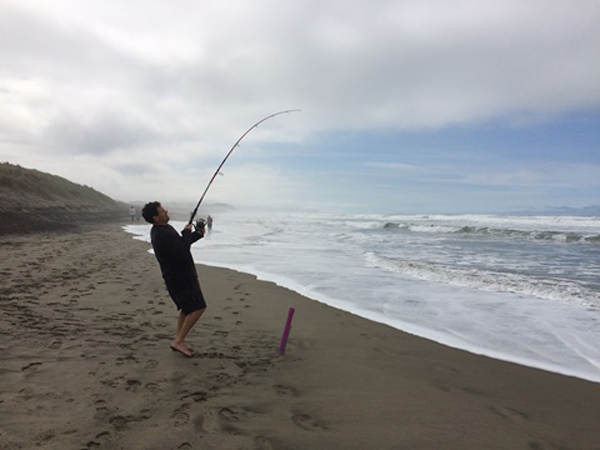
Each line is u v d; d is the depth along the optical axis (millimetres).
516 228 24922
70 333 4480
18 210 25328
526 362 4363
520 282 8648
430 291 7895
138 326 4930
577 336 5234
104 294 6547
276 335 4996
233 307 6344
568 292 7625
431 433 2799
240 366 3857
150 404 2941
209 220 27188
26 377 3254
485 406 3295
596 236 18016
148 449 2367
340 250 15102
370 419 2965
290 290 7828
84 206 40062
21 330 4465
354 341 4934
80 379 3283
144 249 13602
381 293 7691
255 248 15781
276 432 2686
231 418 2826
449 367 4168
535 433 2885
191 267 4023
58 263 9609
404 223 33688
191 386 3307
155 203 4027
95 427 2572
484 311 6441
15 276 7664
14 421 2572
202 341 4539
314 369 3939
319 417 2949
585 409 3305
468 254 13852
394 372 3967
